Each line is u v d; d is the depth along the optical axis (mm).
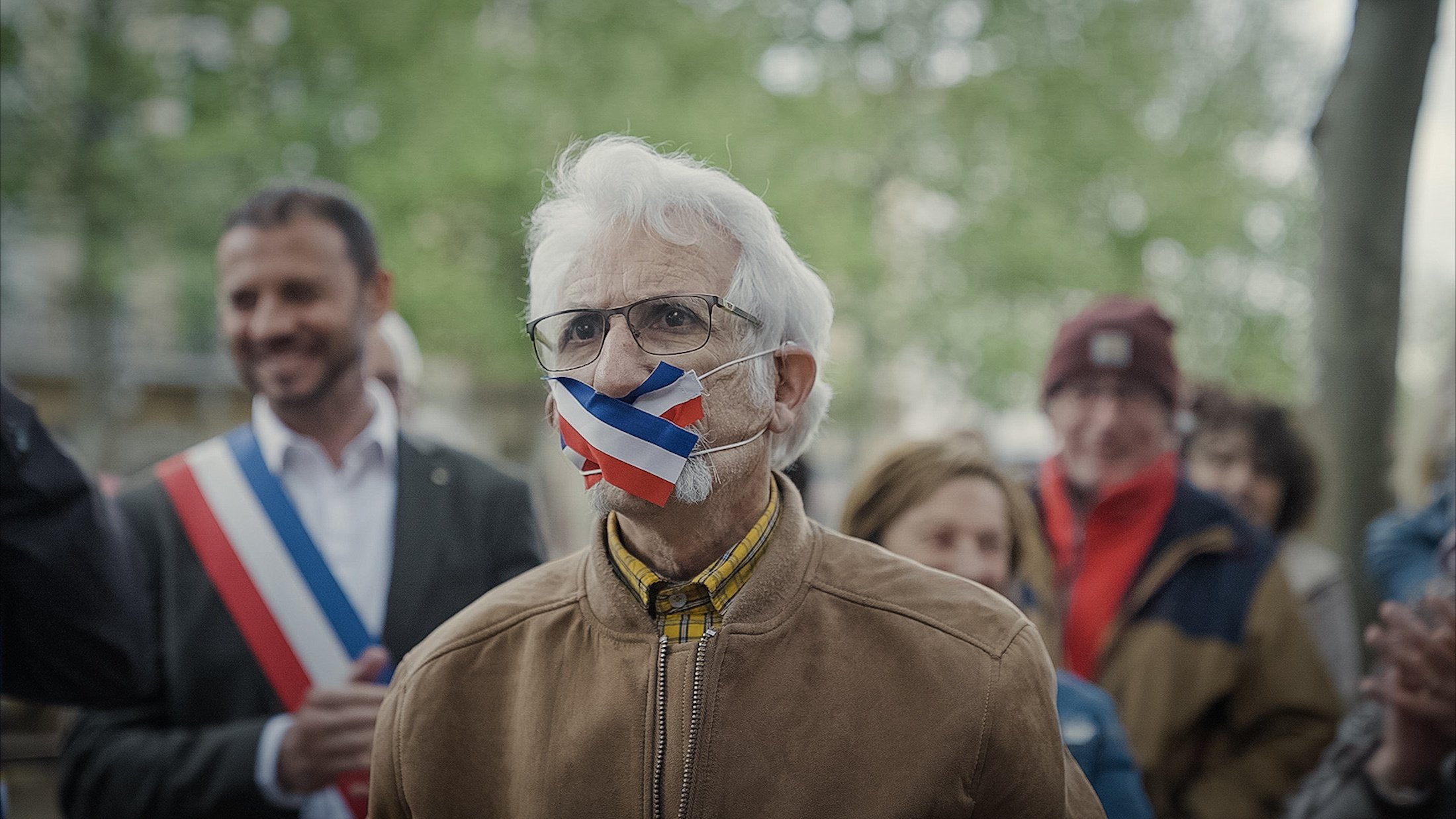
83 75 12578
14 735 4008
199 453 2893
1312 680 2918
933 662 1628
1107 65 14625
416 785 1705
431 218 11797
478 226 11805
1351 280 5176
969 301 14398
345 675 2717
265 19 12320
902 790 1571
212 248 12477
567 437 1652
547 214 1797
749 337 1665
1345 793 2580
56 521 2268
